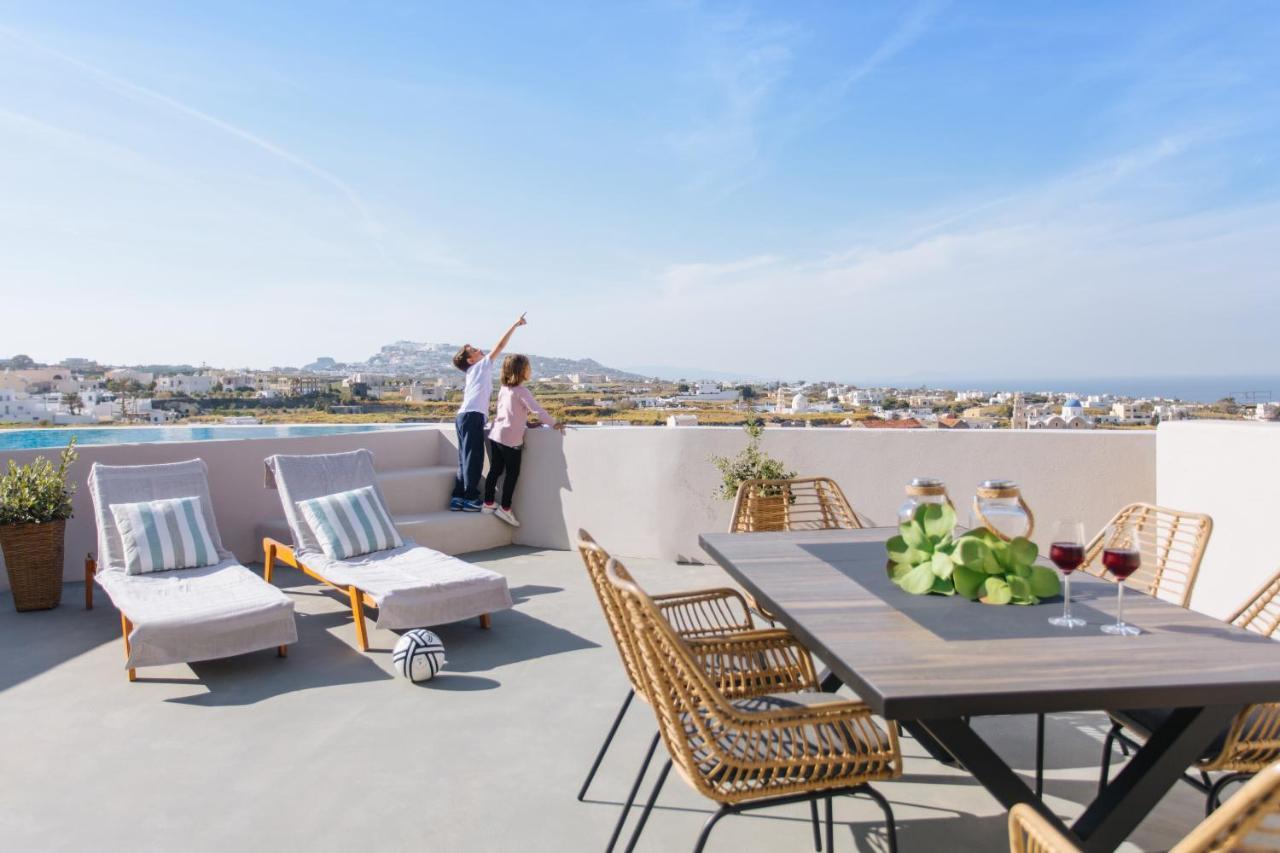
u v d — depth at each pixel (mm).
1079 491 5105
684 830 2449
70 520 5605
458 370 7004
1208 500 4020
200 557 4535
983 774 1621
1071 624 1886
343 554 4676
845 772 1830
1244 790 931
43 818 2521
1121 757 2900
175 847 2363
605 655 4004
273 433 7793
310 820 2510
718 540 2893
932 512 2293
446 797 2646
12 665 3896
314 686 3604
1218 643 1741
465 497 6715
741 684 2398
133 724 3211
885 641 1771
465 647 4125
